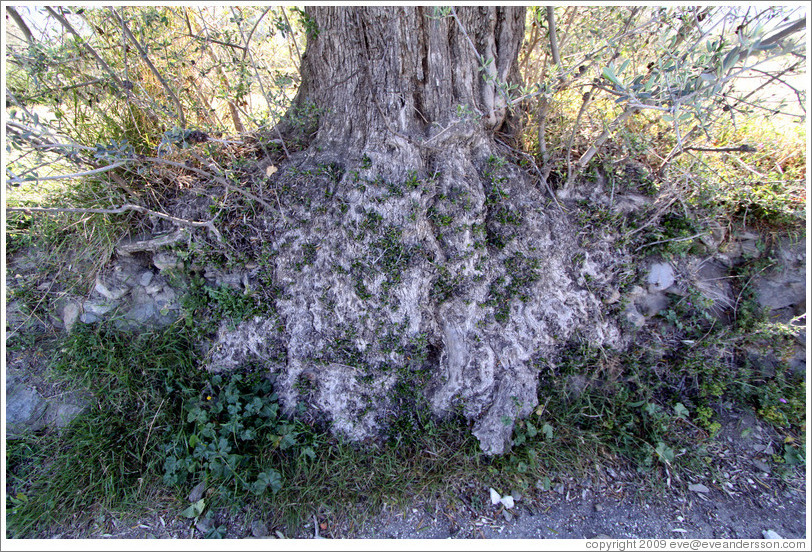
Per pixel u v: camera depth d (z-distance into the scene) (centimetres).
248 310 275
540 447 276
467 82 273
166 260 280
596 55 260
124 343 286
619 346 300
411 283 264
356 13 258
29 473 262
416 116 273
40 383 282
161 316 292
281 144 301
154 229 284
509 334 282
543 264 282
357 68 271
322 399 284
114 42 291
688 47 248
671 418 289
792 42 238
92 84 274
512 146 304
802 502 264
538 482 265
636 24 293
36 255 290
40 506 248
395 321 269
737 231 304
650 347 301
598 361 293
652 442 283
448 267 266
